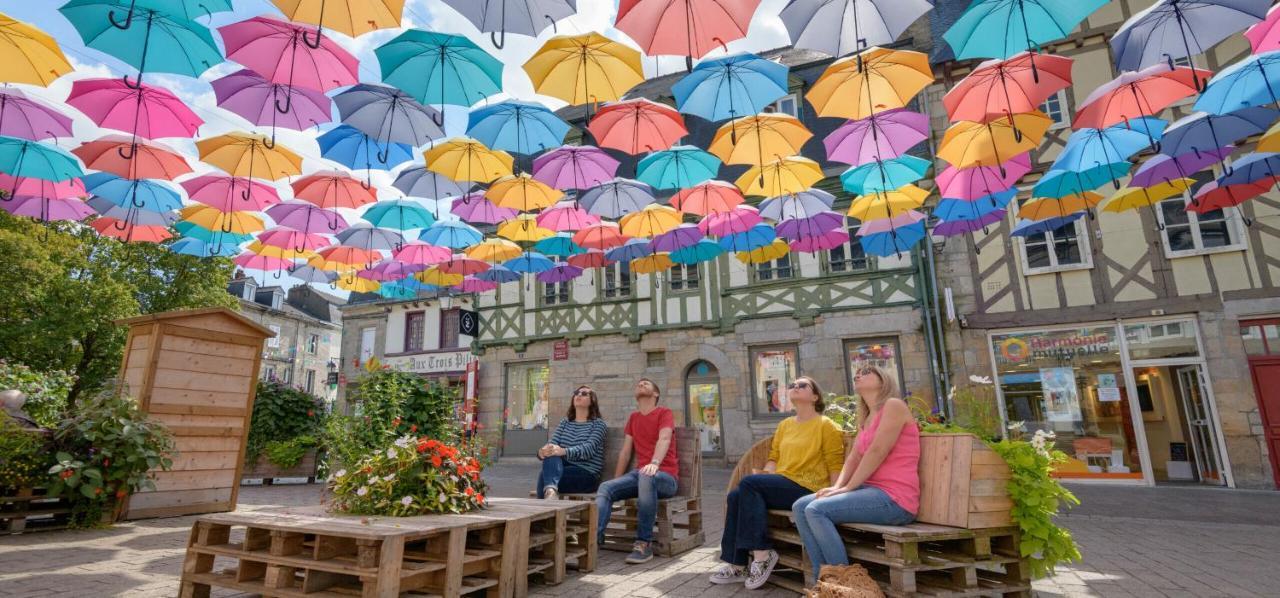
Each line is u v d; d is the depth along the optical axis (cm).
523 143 534
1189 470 976
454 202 725
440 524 290
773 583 352
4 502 486
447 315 1731
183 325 614
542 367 1462
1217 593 339
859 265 1194
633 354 1348
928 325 1104
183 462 605
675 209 687
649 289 1352
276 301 3509
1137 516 645
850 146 539
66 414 568
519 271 1002
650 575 379
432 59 415
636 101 521
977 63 1134
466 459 371
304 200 624
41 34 352
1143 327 1001
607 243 813
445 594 279
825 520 308
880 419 333
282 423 1004
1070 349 1030
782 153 538
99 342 1405
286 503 705
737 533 351
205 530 313
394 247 771
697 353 1287
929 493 316
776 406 1216
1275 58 418
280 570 284
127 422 546
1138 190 647
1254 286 950
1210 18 382
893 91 444
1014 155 497
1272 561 425
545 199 668
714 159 609
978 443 306
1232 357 941
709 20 357
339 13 331
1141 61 410
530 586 352
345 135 561
